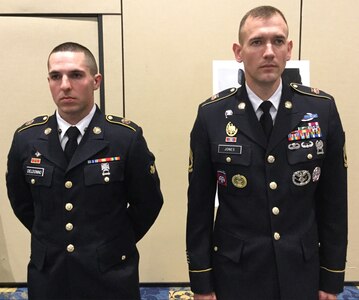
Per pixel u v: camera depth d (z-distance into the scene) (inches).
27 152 52.9
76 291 51.1
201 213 51.2
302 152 46.5
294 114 47.6
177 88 89.0
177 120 90.0
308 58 88.3
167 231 94.0
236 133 47.9
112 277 51.8
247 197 47.3
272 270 46.8
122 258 53.4
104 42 87.9
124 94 89.4
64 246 50.8
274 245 46.3
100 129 52.6
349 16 87.0
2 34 88.6
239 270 47.8
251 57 46.2
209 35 87.4
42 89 90.5
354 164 91.8
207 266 50.5
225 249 48.9
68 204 50.6
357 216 93.8
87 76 51.1
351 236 94.3
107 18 87.3
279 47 45.8
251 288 47.5
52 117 54.6
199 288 50.3
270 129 47.4
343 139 49.1
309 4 86.7
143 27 87.4
